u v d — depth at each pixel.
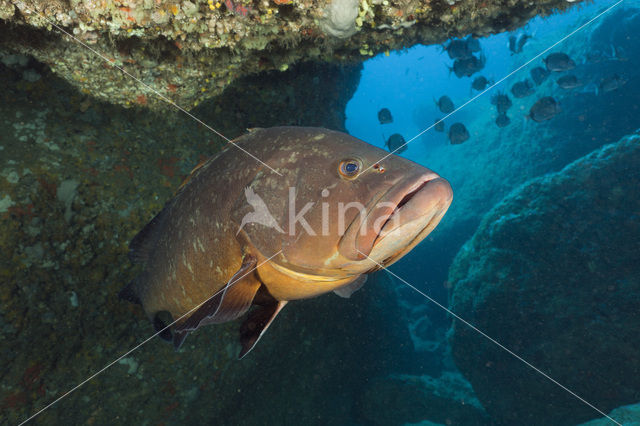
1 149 1.62
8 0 1.16
